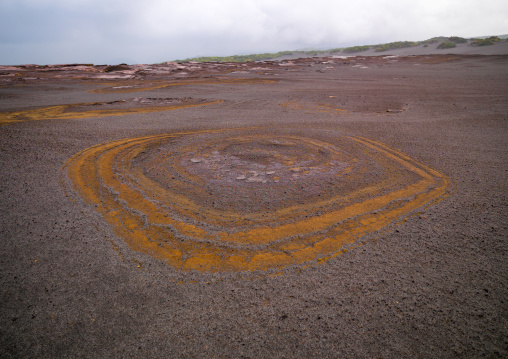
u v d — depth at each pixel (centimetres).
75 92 1619
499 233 307
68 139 674
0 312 219
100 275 255
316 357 184
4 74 2569
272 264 268
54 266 266
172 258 277
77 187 426
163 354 188
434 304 222
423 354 185
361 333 199
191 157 560
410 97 1272
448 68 2605
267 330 203
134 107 1141
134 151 593
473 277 248
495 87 1445
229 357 185
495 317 210
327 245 295
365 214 352
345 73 2538
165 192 415
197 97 1388
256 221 340
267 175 475
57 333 203
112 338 199
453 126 774
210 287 242
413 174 470
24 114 993
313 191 416
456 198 385
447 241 296
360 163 524
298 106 1124
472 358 182
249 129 771
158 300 229
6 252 284
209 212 361
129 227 328
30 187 423
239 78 2297
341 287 239
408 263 266
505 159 525
